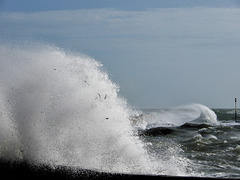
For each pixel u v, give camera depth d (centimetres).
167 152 2780
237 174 2198
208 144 3189
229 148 3023
